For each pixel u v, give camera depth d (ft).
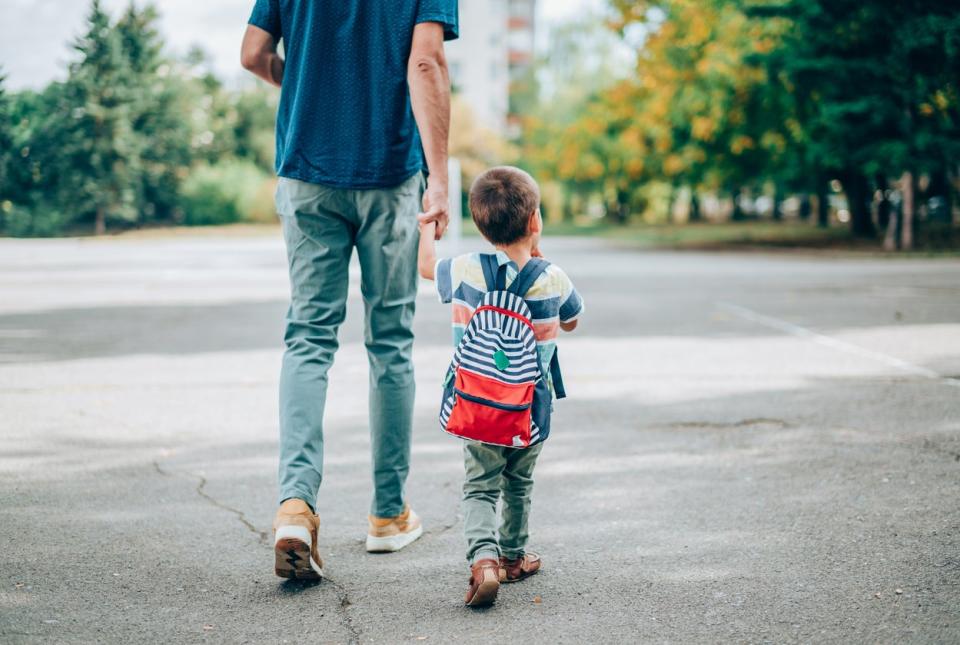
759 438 17.30
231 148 213.25
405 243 11.09
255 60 11.12
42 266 72.84
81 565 10.79
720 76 90.17
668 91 98.68
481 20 267.39
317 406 10.50
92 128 138.82
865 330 32.42
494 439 9.55
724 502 13.34
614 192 193.26
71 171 122.11
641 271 63.82
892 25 74.49
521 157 215.31
